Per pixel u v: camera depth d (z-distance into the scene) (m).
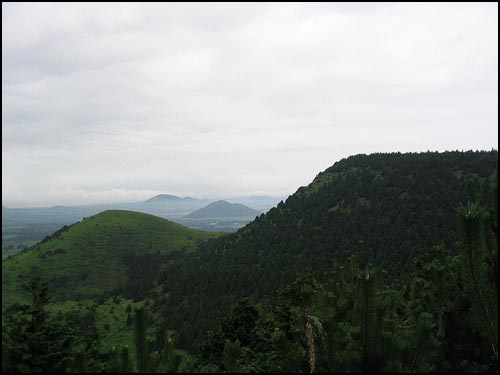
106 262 145.50
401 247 78.12
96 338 7.23
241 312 21.97
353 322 6.29
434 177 121.50
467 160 134.12
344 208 122.06
